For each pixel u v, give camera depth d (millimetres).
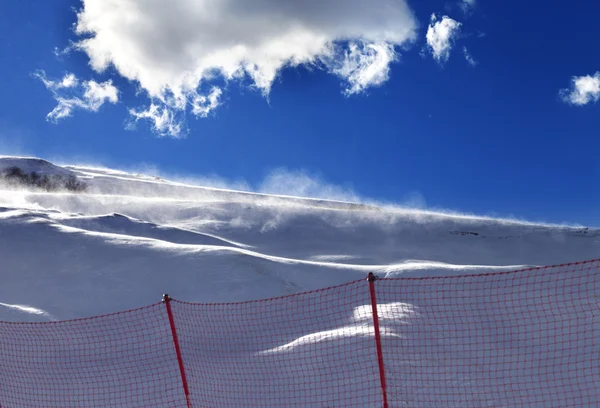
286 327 15969
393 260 33562
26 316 19094
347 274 23531
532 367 11992
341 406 9969
